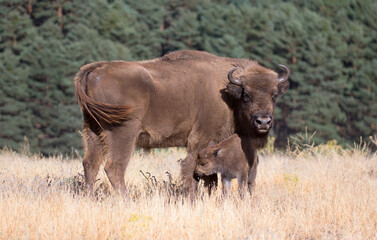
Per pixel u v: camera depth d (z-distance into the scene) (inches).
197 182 1214.3
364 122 6875.0
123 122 1114.7
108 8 7573.8
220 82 1205.1
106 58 6776.6
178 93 1153.4
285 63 7234.3
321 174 1473.9
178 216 968.9
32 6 7470.5
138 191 1221.7
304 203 1100.5
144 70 1129.4
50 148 6122.1
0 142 6220.5
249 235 882.8
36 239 837.2
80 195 1103.6
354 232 957.8
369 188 1293.1
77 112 6456.7
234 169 1182.9
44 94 6609.3
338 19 7613.2
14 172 1455.5
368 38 7372.1
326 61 7111.2
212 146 1182.3
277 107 6884.8
